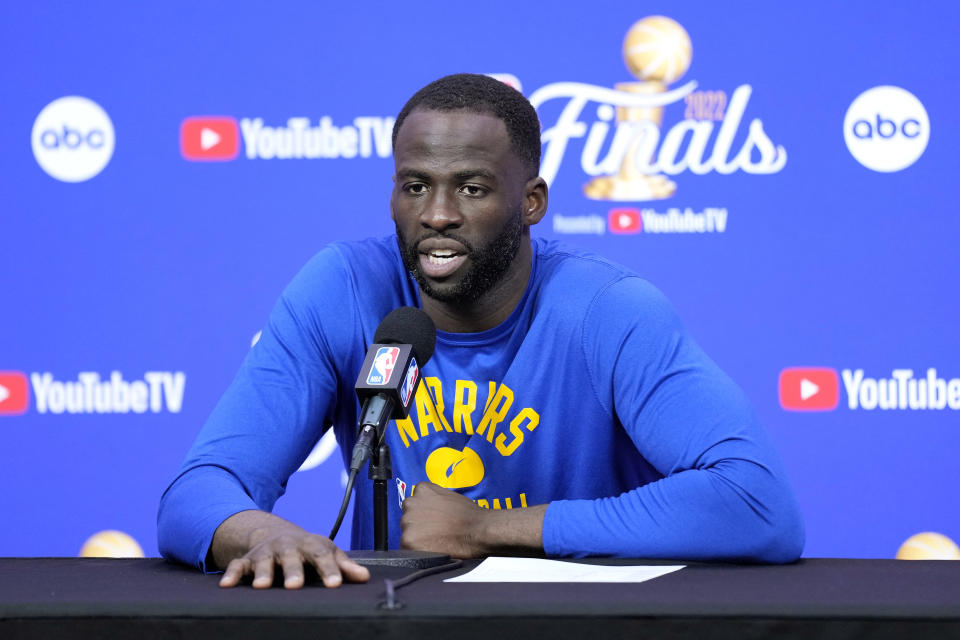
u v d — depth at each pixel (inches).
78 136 470.3
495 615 147.4
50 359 468.4
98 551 468.1
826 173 458.9
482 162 249.0
